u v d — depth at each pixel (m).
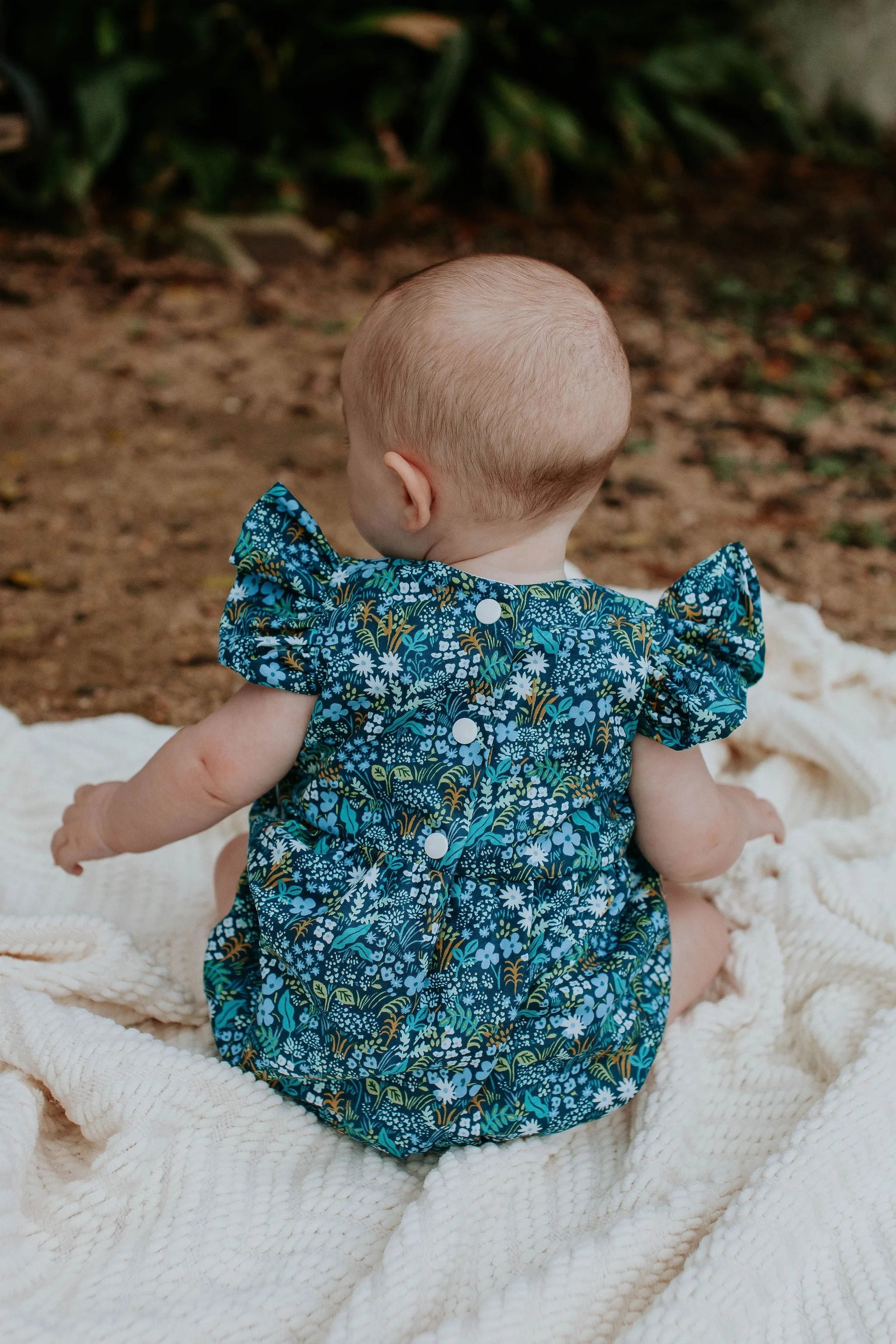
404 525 1.39
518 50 6.59
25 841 1.99
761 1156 1.50
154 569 3.12
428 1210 1.34
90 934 1.66
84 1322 1.22
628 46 6.93
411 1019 1.35
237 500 3.49
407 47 6.21
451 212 6.16
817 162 7.14
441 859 1.34
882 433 4.15
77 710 2.57
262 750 1.40
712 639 1.43
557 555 1.41
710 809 1.50
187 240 5.36
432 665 1.32
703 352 4.77
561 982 1.42
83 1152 1.51
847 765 2.12
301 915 1.37
